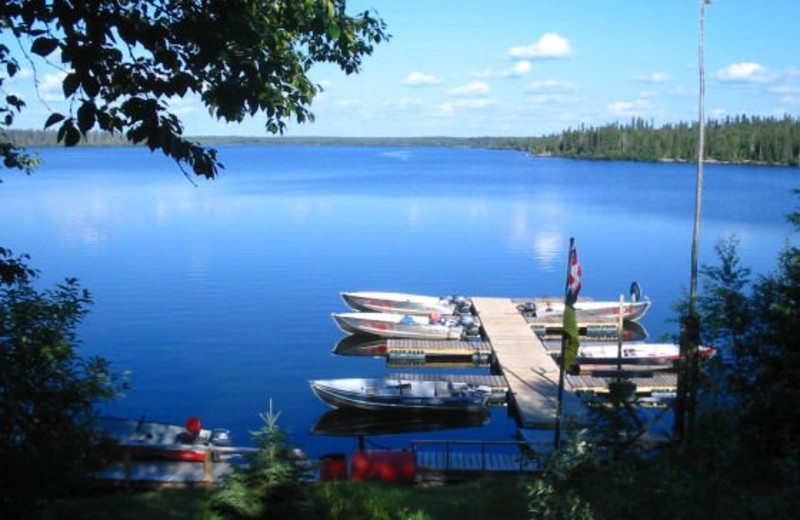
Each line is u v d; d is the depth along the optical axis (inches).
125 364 1060.5
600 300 1519.4
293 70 323.9
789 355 434.0
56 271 1664.6
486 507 469.1
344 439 844.6
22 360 349.4
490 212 2915.8
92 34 203.3
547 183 4503.0
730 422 408.5
